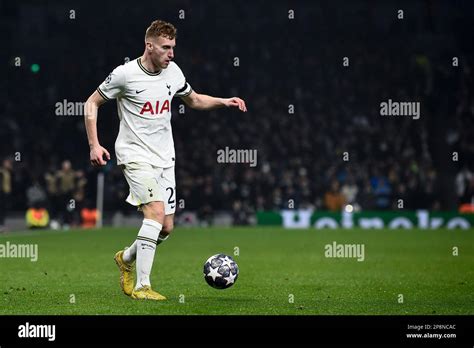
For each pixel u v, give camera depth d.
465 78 39.22
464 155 35.56
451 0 41.31
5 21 41.47
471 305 9.54
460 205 32.78
